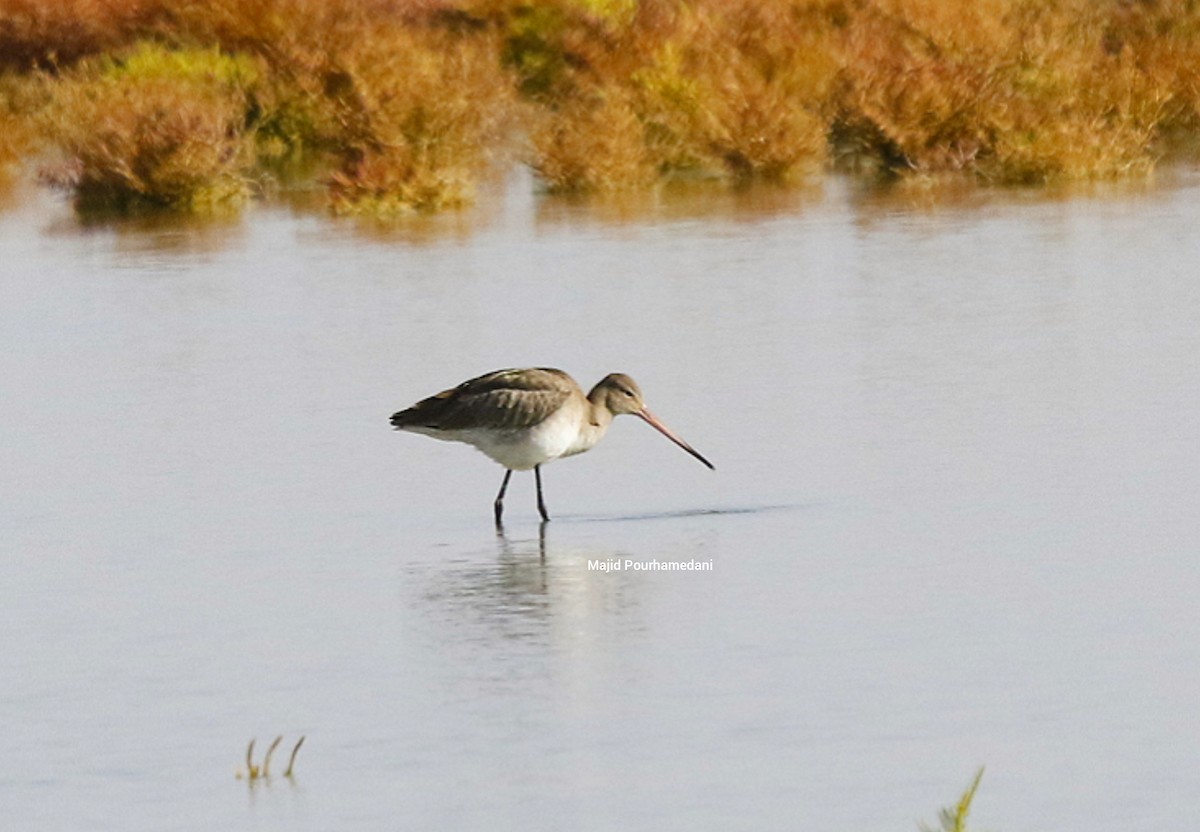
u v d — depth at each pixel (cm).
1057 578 1257
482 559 1362
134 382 1980
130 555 1395
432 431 1463
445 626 1214
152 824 933
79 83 3588
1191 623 1162
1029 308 2162
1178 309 2120
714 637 1172
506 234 2852
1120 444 1585
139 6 3866
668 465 1592
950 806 921
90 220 3206
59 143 3438
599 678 1107
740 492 1502
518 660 1144
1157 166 3325
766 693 1073
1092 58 3522
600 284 2402
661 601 1248
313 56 3519
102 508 1523
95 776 993
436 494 1545
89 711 1085
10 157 3656
